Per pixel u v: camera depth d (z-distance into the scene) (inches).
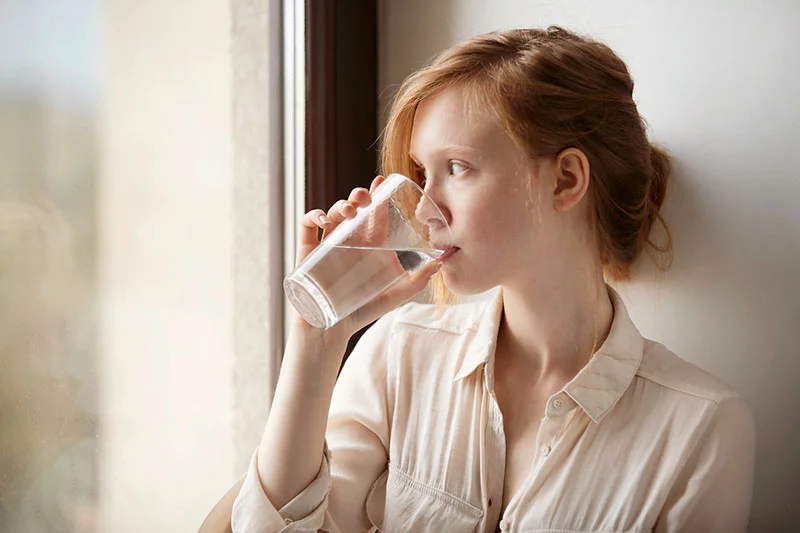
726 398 36.6
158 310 49.3
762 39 40.8
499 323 40.6
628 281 44.1
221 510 38.7
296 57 49.9
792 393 41.2
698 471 35.8
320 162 50.3
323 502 37.4
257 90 51.2
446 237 35.2
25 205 42.5
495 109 35.1
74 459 45.3
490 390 38.7
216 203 51.3
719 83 42.2
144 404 48.5
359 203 34.9
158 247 48.8
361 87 52.4
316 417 36.9
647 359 39.0
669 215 44.2
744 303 42.3
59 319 44.3
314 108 49.9
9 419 41.9
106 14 45.9
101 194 46.1
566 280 38.0
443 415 40.3
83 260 45.6
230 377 52.4
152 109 48.4
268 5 50.6
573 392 36.9
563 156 36.3
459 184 35.8
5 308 41.5
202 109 50.2
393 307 37.3
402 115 38.4
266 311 52.0
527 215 35.9
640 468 35.9
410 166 39.8
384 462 42.0
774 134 40.9
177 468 50.6
